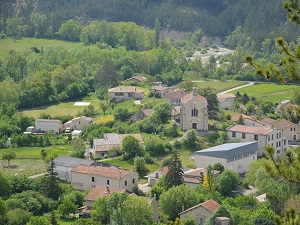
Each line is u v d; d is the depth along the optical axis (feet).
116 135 460.14
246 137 438.40
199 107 460.14
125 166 410.11
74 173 376.48
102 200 293.43
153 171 402.72
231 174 349.82
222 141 441.68
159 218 305.32
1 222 296.92
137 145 423.23
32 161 434.30
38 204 327.06
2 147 473.26
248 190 354.54
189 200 308.40
